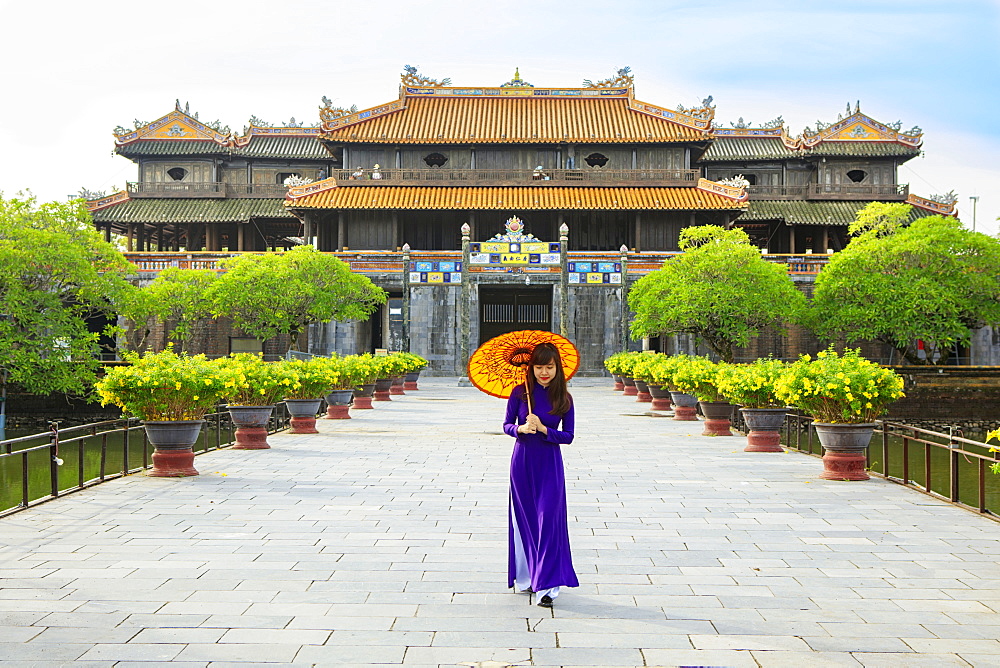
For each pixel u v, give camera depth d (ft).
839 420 51.42
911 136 252.42
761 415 65.16
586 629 23.35
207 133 252.83
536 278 214.69
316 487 47.93
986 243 152.76
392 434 78.84
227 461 59.11
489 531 36.14
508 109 249.55
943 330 154.61
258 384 65.51
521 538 26.94
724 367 72.13
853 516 39.93
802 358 54.29
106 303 143.33
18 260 121.49
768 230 276.82
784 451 65.31
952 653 21.59
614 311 212.84
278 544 33.55
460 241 238.48
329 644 22.06
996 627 23.67
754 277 166.50
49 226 132.36
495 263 214.28
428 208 223.10
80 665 20.56
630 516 39.83
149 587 27.30
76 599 25.91
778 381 53.06
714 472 54.49
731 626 23.66
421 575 28.94
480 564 30.45
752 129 269.85
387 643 22.15
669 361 96.78
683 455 63.41
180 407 51.78
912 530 36.78
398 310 219.00
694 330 172.65
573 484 49.47
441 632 23.04
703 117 236.22
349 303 190.90
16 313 123.13
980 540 34.81
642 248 233.96
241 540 34.27
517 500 27.02
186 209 246.27
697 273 169.27
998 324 167.43
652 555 32.09
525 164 241.55
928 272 157.58
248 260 182.50
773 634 22.99
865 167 256.73
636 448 67.92
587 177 236.63
